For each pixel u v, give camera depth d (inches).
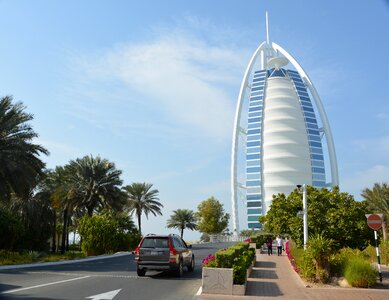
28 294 490.0
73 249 2536.9
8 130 1185.4
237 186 4399.6
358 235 889.5
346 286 599.2
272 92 4945.9
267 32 5334.6
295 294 516.7
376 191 1953.7
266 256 1350.9
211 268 513.3
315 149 4763.8
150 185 2839.6
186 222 3732.8
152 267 689.6
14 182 1170.0
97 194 1900.8
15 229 1555.1
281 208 1067.3
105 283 605.9
